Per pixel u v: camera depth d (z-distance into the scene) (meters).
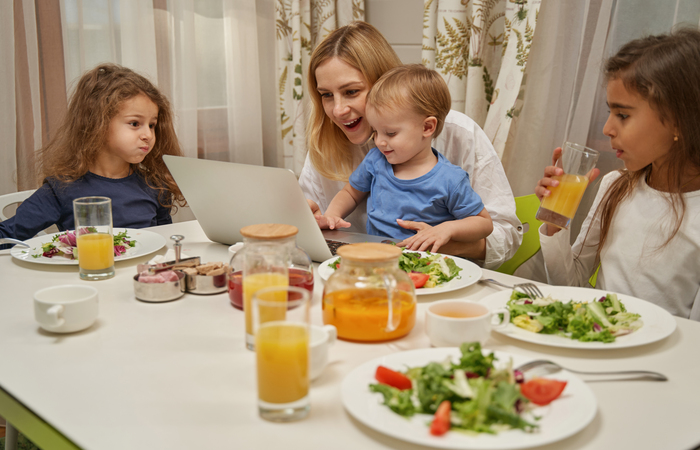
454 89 2.12
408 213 1.50
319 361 0.65
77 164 1.70
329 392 0.64
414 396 0.58
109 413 0.60
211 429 0.57
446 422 0.52
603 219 1.36
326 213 1.57
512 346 0.77
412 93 1.38
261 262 0.76
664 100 1.05
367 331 0.76
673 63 1.04
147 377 0.68
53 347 0.76
